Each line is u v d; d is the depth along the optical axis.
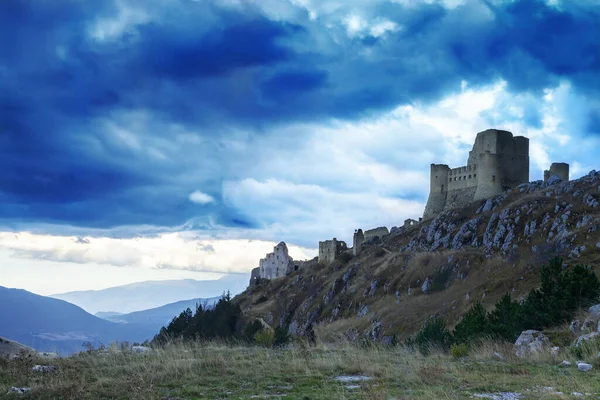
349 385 15.12
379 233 175.00
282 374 16.61
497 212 119.69
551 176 130.50
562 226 100.44
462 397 13.17
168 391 14.45
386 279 122.69
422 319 92.06
